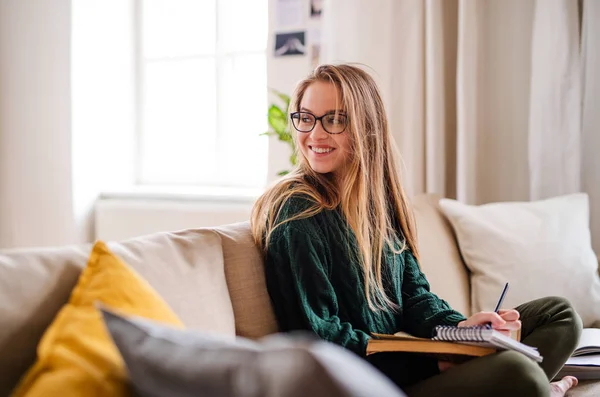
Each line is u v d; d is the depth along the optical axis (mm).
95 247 1126
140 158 3908
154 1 3828
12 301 1036
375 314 1614
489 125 2912
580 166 2721
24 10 3656
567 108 2707
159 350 826
